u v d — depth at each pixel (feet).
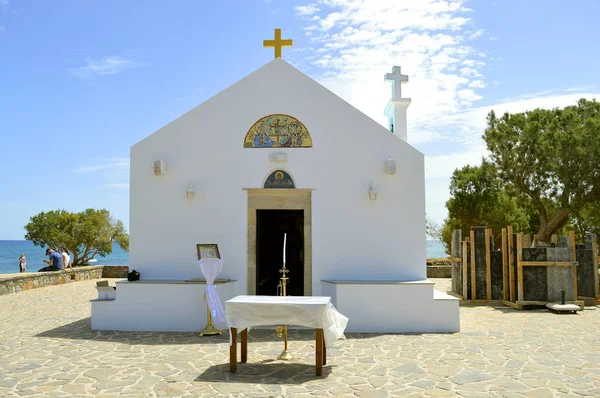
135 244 38.37
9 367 25.36
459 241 56.65
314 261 38.11
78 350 29.14
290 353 27.37
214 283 35.09
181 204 38.50
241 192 38.52
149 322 35.27
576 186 73.05
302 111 38.93
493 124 81.15
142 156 38.88
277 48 39.96
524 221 87.30
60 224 112.16
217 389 21.84
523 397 20.72
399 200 38.50
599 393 21.20
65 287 67.77
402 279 38.01
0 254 315.58
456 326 35.12
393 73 45.60
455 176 91.66
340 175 38.63
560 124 76.74
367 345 30.60
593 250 52.95
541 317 42.80
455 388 21.93
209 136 38.83
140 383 22.67
